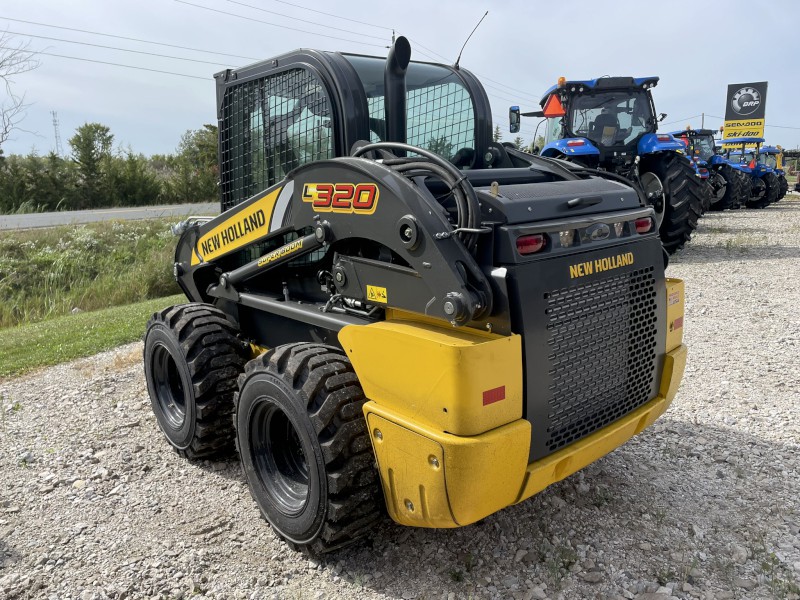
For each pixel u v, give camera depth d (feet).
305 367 9.12
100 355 22.31
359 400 8.91
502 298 7.82
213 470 12.89
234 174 13.19
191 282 14.26
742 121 91.40
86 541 10.55
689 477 11.59
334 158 10.09
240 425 10.35
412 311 8.55
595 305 8.96
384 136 11.35
